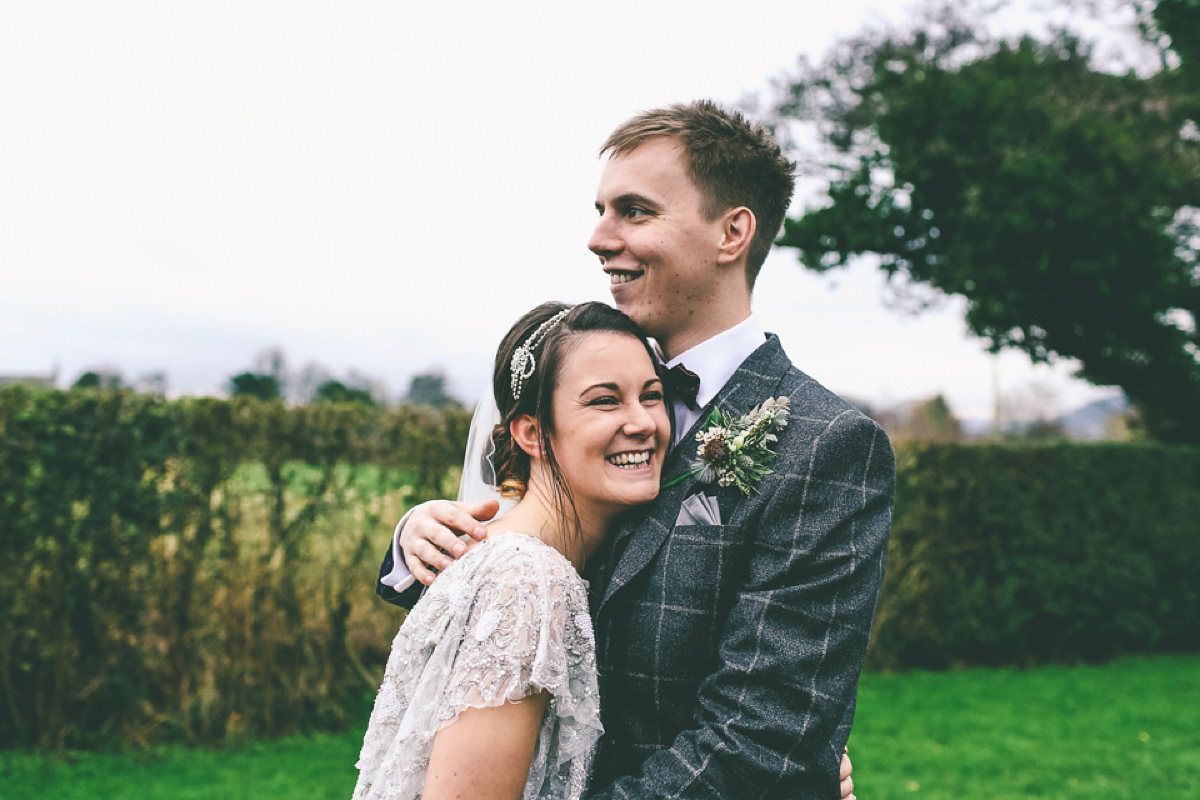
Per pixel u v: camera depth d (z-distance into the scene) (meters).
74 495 4.70
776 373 1.62
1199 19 10.55
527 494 1.62
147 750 4.66
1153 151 10.33
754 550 1.47
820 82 12.32
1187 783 4.78
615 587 1.51
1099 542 8.49
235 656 5.05
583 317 1.57
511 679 1.31
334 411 5.32
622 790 1.39
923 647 7.82
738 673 1.37
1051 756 5.23
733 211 1.63
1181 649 9.18
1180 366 10.93
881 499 1.47
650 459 1.54
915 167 10.59
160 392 4.96
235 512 5.08
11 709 4.65
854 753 5.25
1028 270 10.20
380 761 1.51
